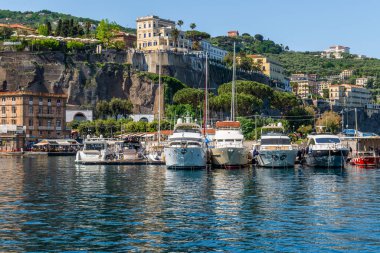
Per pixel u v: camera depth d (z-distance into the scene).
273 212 46.50
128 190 62.59
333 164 97.06
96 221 42.38
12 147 177.38
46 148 175.62
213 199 54.56
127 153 117.88
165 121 180.88
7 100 186.25
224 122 102.56
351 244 35.19
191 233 38.31
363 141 120.69
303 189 63.34
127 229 39.53
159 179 76.56
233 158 95.75
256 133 144.75
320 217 44.06
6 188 64.69
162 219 43.28
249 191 61.38
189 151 93.44
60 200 53.78
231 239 36.56
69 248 34.16
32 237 36.97
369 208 48.47
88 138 116.38
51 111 190.88
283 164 97.12
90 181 73.75
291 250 33.88
